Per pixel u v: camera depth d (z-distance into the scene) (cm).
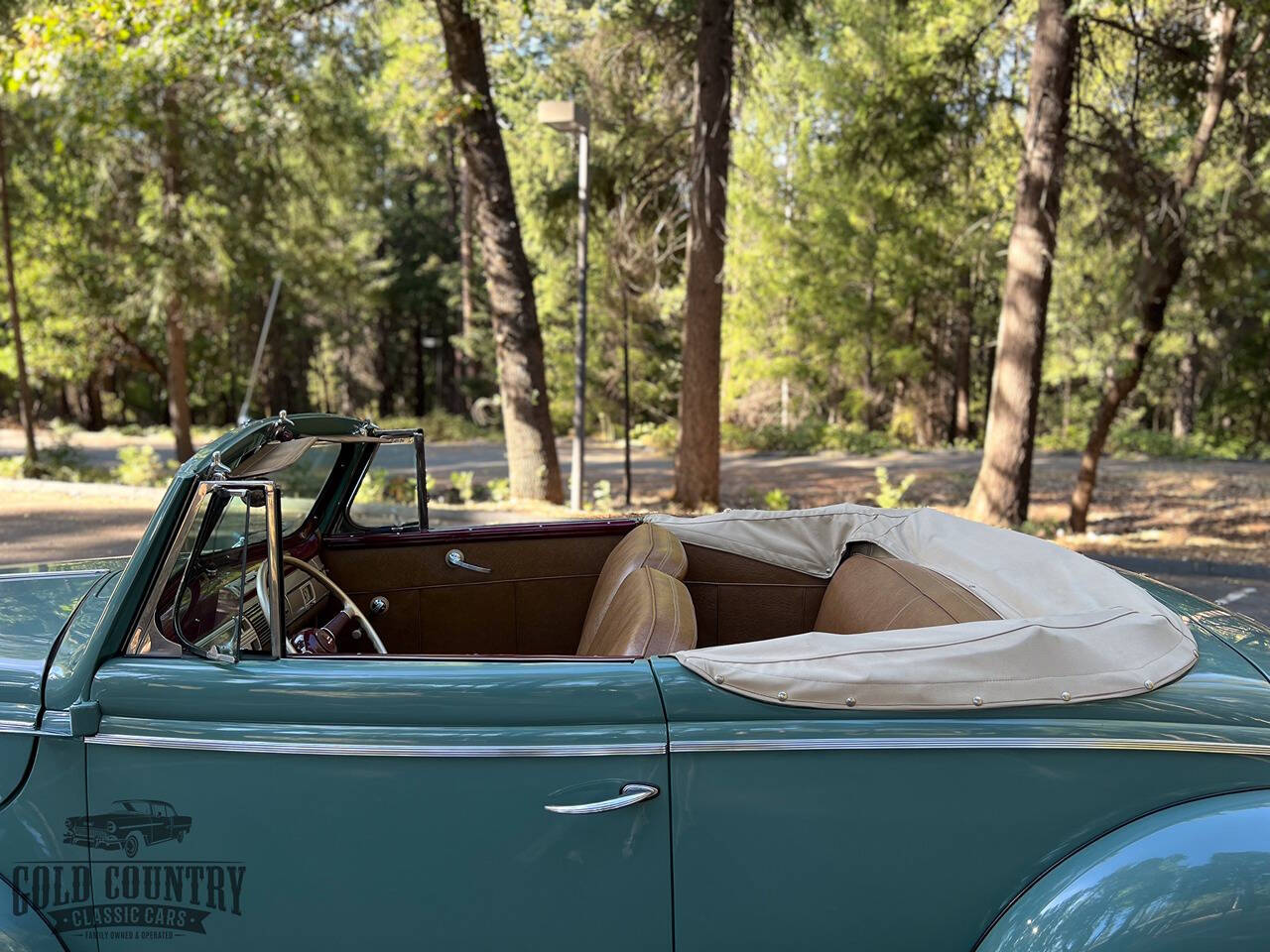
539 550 356
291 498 319
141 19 1022
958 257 2962
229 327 3547
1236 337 3275
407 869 196
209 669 205
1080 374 3388
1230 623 249
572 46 1555
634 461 2484
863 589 293
